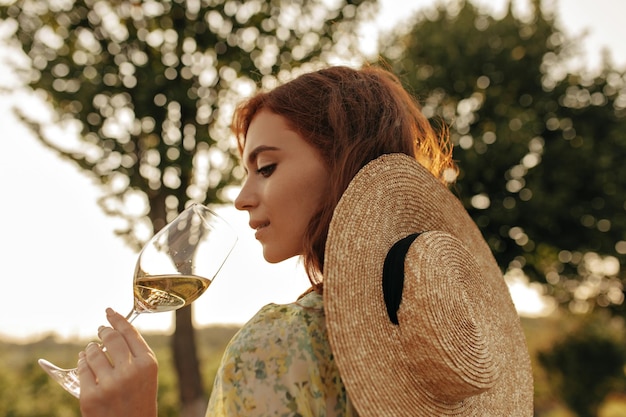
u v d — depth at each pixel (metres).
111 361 1.25
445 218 1.71
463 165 16.33
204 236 1.54
